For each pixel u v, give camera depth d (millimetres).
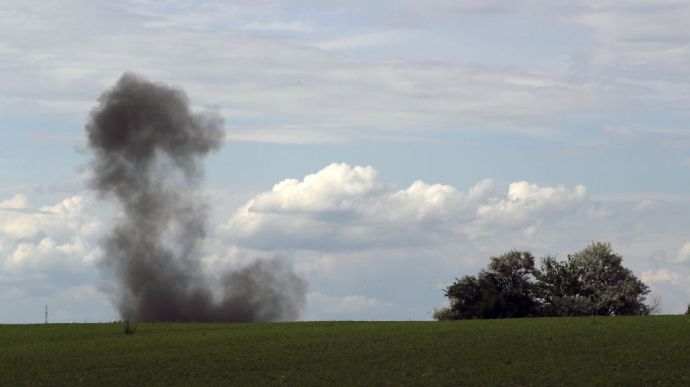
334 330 62719
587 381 40625
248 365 46875
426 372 43969
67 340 59469
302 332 61594
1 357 50312
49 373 45281
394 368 45219
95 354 51219
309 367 46031
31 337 61688
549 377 41781
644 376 40969
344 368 45531
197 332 64688
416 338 55438
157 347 54000
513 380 41500
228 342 55969
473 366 45031
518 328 59062
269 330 64812
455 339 54094
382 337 56594
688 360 43688
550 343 50656
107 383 42750
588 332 54531
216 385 42062
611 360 44781
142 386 42094
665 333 52406
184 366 46875
